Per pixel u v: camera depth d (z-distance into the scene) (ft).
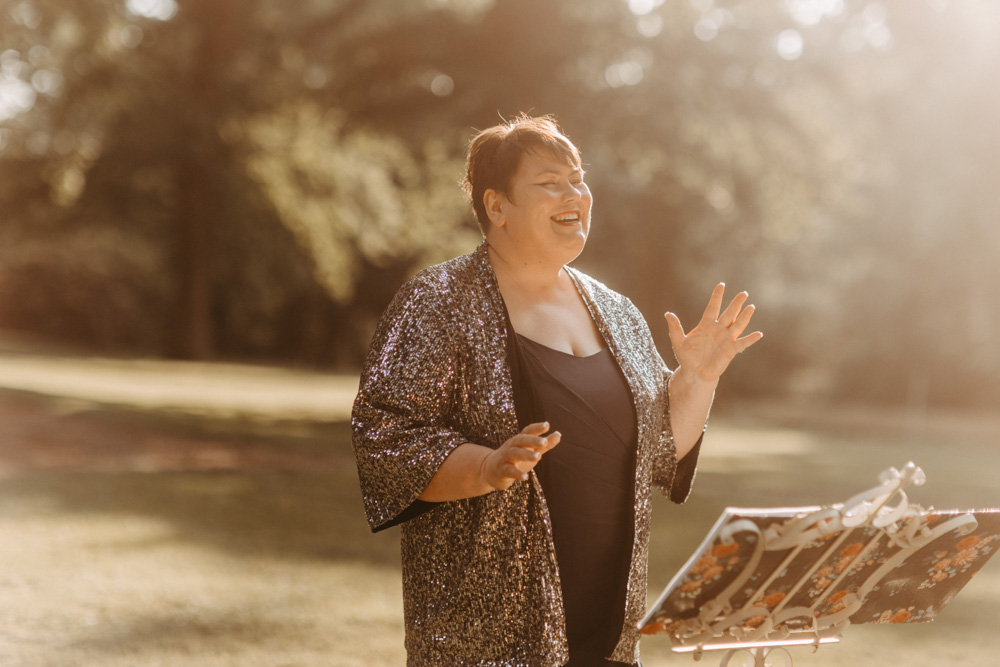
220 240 103.30
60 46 76.95
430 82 60.23
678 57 56.80
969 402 120.98
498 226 7.97
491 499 7.17
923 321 118.73
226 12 78.89
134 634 15.70
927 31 88.84
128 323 135.85
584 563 7.43
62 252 129.70
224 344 143.54
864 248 118.93
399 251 107.45
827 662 15.84
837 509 6.59
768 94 60.49
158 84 80.38
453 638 7.19
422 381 7.24
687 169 61.16
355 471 36.68
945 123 99.86
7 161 87.15
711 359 8.32
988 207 105.50
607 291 8.50
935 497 39.78
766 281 132.77
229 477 33.42
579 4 53.72
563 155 7.86
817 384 143.74
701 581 6.53
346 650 15.30
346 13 73.61
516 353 7.52
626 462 7.68
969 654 16.47
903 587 7.68
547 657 7.07
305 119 82.74
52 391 58.80
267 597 18.40
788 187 67.67
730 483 40.01
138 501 27.68
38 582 18.62
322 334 145.18
